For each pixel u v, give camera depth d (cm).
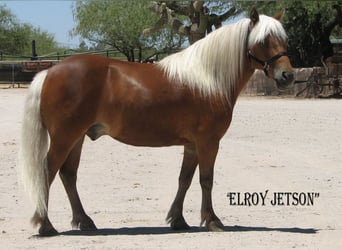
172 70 806
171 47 5978
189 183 837
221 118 802
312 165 1383
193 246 721
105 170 1339
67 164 820
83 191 1122
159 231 820
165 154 1567
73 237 777
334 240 759
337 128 2055
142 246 723
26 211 967
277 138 1831
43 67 5422
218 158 1487
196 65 805
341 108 2908
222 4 4722
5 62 5550
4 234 803
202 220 816
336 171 1307
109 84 795
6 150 1595
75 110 780
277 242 745
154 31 3847
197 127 802
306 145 1684
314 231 816
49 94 783
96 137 818
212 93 797
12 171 1317
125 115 796
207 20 3634
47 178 786
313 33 4634
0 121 2273
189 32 3725
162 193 1107
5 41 8356
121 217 920
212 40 809
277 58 792
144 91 795
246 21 818
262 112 2684
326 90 3981
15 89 4831
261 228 838
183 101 796
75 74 786
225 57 806
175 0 3753
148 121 800
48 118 788
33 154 784
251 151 1591
